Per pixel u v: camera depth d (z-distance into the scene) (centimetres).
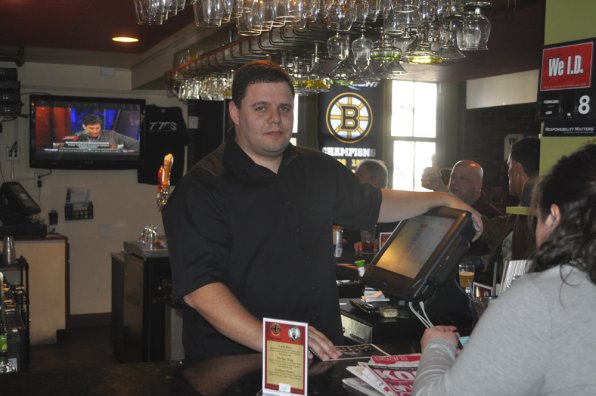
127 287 526
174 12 300
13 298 414
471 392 121
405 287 186
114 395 165
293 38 375
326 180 221
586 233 122
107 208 724
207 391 168
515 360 118
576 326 117
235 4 308
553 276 122
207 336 208
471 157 844
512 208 347
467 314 269
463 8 327
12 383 173
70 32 530
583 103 270
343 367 188
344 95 788
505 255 337
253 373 182
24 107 695
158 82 654
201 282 193
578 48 272
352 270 370
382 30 349
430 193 222
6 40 571
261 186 209
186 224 200
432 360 142
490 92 803
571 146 281
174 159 734
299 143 779
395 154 816
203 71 498
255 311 207
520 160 399
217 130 701
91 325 714
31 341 618
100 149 709
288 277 209
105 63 690
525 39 467
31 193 700
